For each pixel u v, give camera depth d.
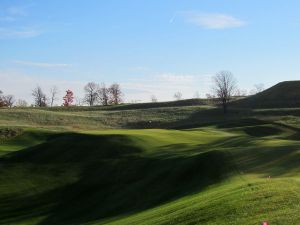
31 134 71.12
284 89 119.12
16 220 35.59
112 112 110.75
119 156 47.88
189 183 34.88
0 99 154.12
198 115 102.00
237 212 18.55
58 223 33.84
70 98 152.75
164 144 51.56
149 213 25.89
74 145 52.16
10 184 42.88
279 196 19.97
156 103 133.00
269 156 36.31
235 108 108.88
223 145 48.81
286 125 73.81
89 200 38.09
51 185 42.34
